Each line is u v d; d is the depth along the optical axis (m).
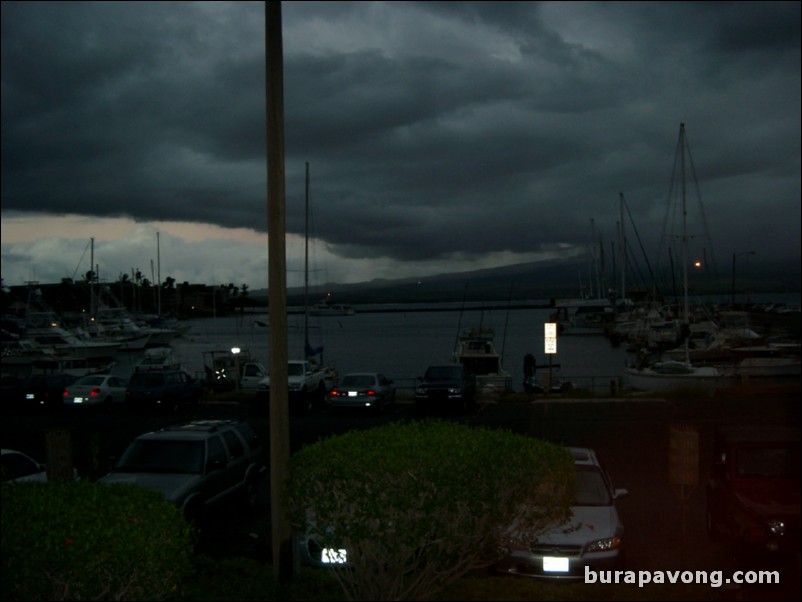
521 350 101.25
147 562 5.82
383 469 6.34
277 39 8.12
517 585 8.27
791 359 42.66
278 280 7.98
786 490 10.17
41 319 77.81
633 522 12.69
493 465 6.50
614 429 24.06
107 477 12.33
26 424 29.03
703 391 33.41
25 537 5.66
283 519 7.99
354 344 127.00
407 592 6.94
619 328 99.81
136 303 137.75
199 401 34.91
